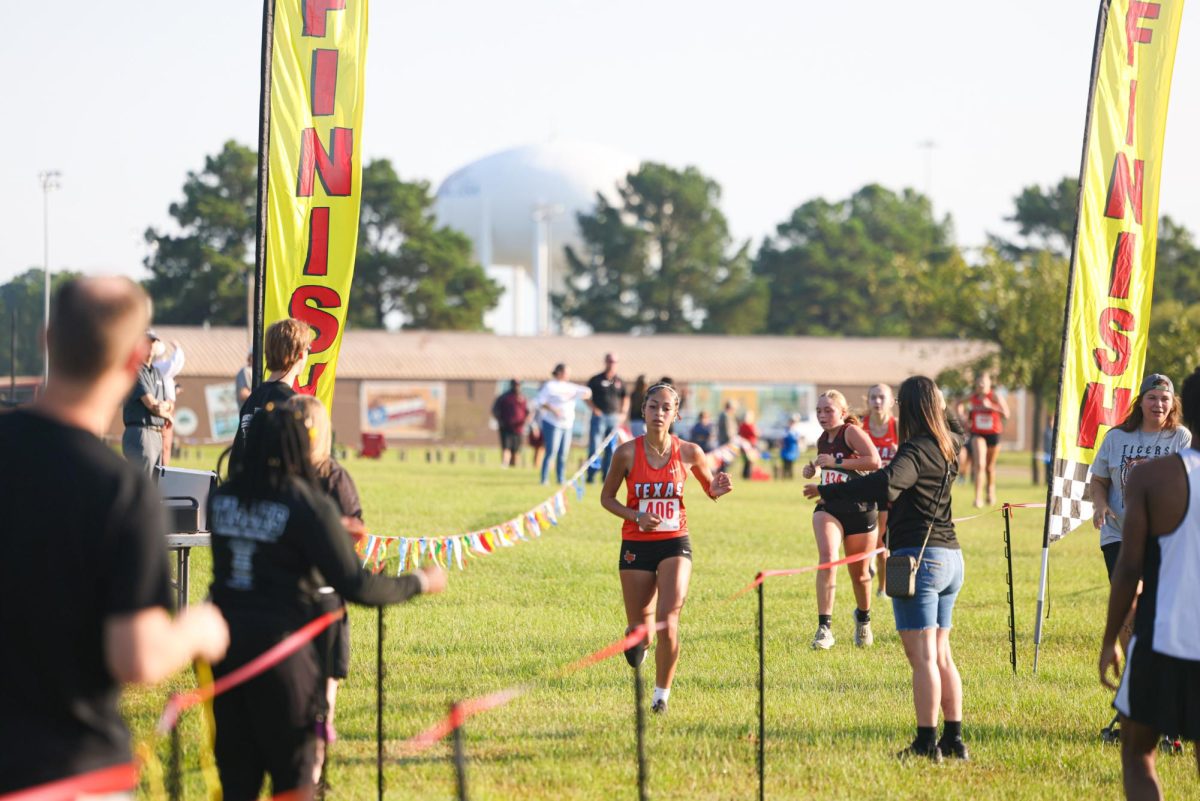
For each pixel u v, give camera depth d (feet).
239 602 31.73
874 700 56.70
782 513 143.74
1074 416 65.62
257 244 60.85
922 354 363.97
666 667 53.26
